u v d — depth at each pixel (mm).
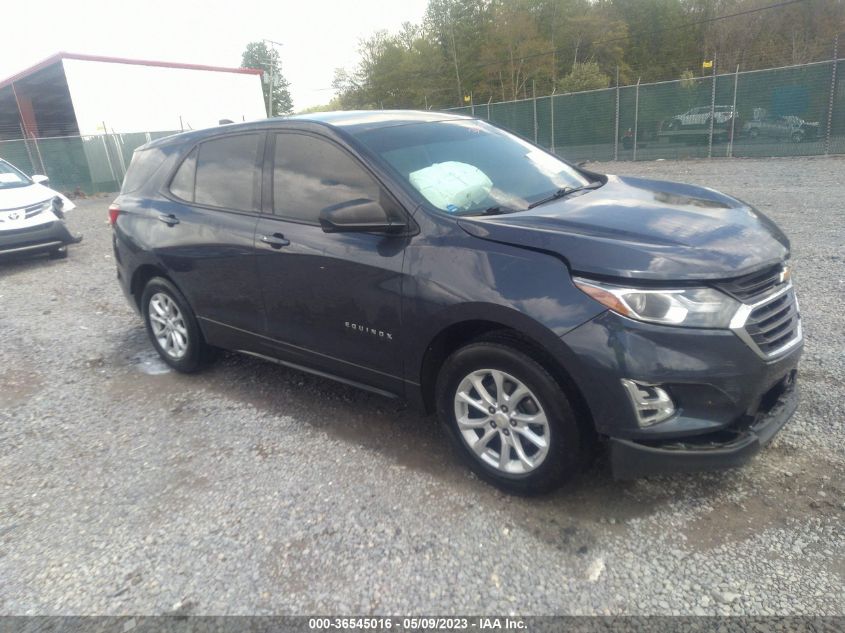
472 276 2963
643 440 2682
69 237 9781
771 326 2799
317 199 3719
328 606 2516
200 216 4387
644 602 2432
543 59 49906
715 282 2650
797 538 2697
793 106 19094
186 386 4773
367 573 2674
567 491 3127
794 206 10172
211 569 2762
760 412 2883
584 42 52531
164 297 4914
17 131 32938
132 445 3916
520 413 3002
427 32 53156
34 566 2865
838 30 42469
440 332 3127
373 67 52906
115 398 4637
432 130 4027
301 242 3705
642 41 53562
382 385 3586
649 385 2611
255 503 3217
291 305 3857
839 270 6344
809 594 2408
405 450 3625
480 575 2621
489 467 3145
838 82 18141
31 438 4094
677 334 2592
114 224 5168
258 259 3963
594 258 2713
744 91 19953
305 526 3004
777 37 45219
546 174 3990
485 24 51406
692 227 3002
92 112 29781
